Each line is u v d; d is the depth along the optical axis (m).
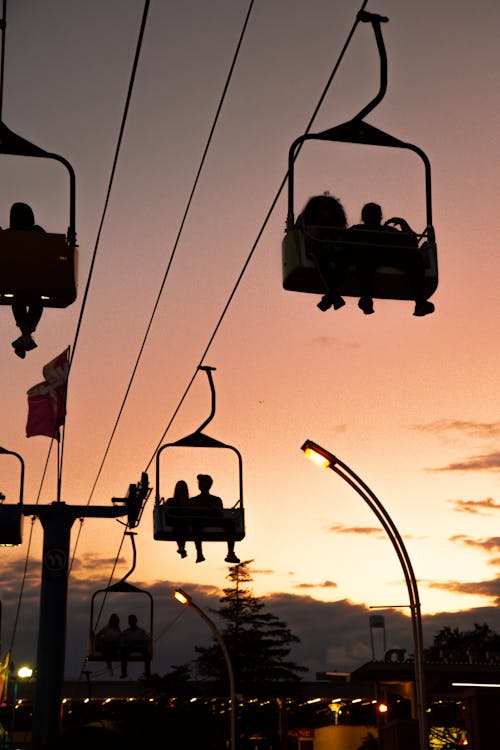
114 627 30.16
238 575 85.62
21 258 9.77
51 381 25.11
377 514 23.09
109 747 5.37
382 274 10.10
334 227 10.11
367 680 47.09
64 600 27.64
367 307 10.23
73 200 9.91
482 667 45.88
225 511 18.44
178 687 77.69
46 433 24.88
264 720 77.94
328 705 77.88
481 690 43.44
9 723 68.75
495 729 42.91
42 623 27.42
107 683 76.62
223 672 80.44
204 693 78.81
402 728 46.59
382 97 9.99
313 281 10.20
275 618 83.12
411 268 10.09
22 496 20.84
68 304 10.32
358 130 10.00
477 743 42.81
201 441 18.81
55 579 27.58
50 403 24.98
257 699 77.94
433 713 54.22
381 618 57.72
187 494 18.48
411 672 46.41
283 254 10.16
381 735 48.97
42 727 26.80
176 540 18.20
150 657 29.72
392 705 54.53
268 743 80.25
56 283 9.84
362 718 73.94
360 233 10.11
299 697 76.94
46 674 27.06
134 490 27.69
